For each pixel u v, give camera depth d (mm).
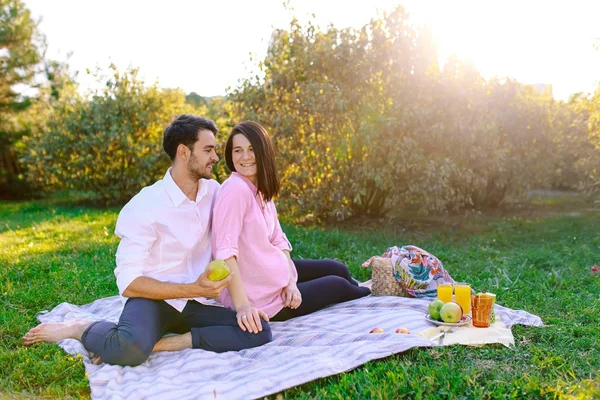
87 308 4430
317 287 4125
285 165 8711
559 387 2750
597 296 4664
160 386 2812
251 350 3328
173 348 3348
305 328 3734
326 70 8797
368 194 9391
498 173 10586
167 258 3414
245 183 3684
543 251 6754
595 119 10148
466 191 10242
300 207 8859
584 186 12094
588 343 3521
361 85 8672
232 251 3488
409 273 4492
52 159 13055
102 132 12617
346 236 7750
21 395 2842
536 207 12500
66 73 17016
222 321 3439
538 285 5066
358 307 4211
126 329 3135
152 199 3391
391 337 3396
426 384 2797
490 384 2828
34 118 16719
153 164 12602
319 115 8523
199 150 3408
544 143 11102
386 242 7637
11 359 3221
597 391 2682
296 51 8906
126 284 3262
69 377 3021
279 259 3812
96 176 12914
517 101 10578
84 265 5844
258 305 3762
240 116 9320
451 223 9766
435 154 8484
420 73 8641
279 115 8617
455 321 3711
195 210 3475
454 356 3248
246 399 2709
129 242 3324
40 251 6840
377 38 8625
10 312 4145
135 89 13258
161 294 3273
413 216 10492
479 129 8688
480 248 7203
